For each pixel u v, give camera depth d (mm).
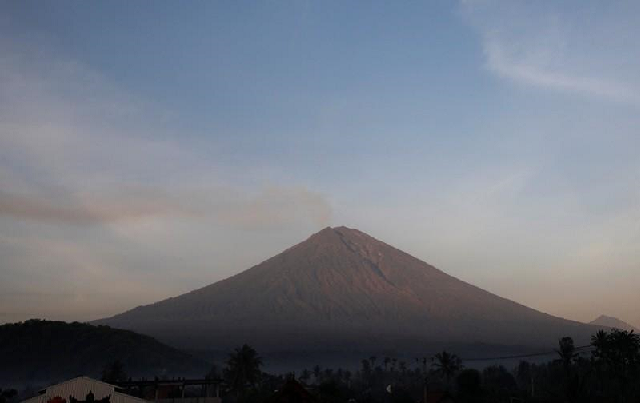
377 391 153250
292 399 61094
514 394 107438
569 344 122000
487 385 128875
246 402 105500
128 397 67438
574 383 88188
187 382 94375
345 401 102875
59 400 26531
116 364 147375
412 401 106750
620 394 92625
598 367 102938
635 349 99750
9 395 117938
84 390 66438
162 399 91000
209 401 95125
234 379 126750
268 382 137250
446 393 98062
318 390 101812
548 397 95875
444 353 144000
